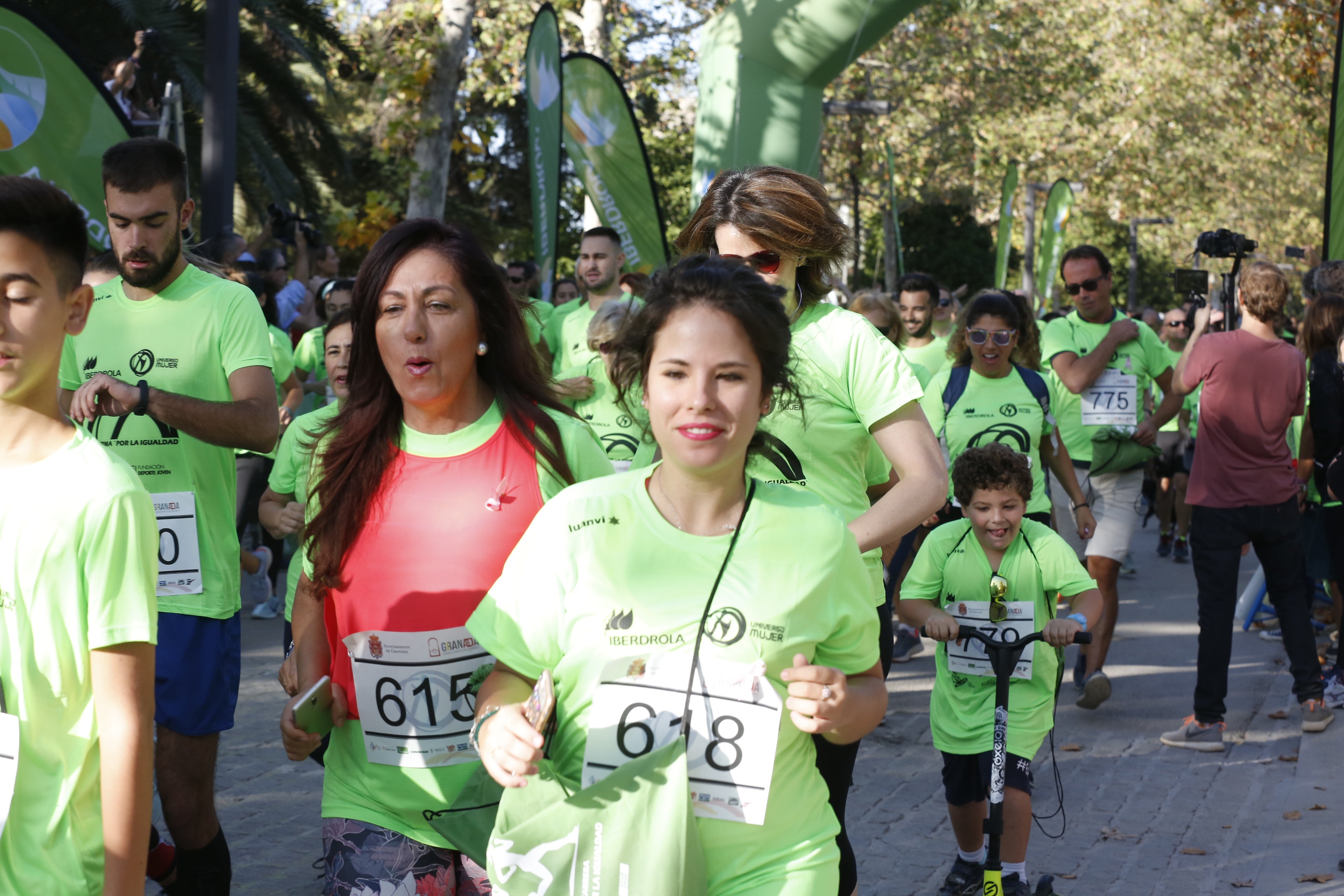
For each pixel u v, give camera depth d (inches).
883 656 127.2
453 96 641.6
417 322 106.3
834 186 1183.6
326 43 724.0
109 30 520.1
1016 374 258.8
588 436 114.8
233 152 348.5
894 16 398.0
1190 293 470.9
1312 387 275.0
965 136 1219.2
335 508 108.7
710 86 421.4
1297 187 1579.7
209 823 146.1
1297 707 279.4
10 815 83.1
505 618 90.4
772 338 85.3
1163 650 338.6
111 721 84.0
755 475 121.8
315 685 107.3
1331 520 269.9
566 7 788.0
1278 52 1035.9
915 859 191.2
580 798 83.6
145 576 85.3
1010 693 171.9
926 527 272.2
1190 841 199.5
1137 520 290.2
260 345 150.6
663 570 87.4
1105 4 1320.1
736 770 85.9
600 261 293.7
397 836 108.3
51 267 82.5
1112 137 1379.2
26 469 84.1
